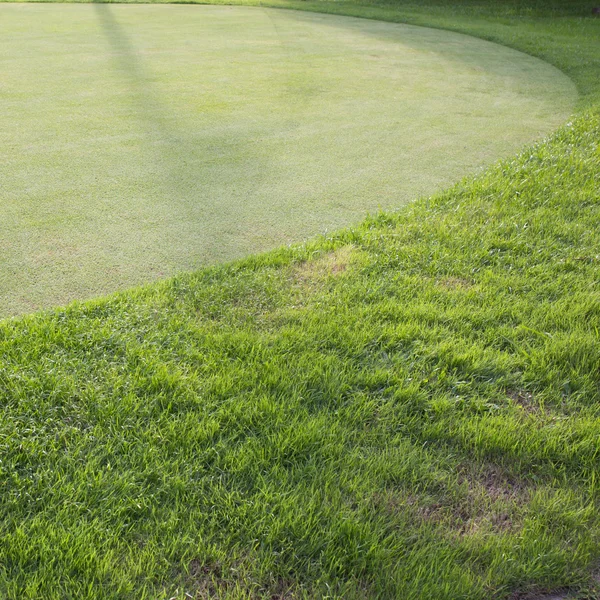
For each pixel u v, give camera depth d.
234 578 1.78
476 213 4.13
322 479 2.10
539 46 10.43
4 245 3.63
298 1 15.79
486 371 2.67
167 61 8.65
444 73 8.61
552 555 1.87
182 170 4.89
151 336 2.77
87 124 5.88
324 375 2.58
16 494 1.97
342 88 7.60
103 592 1.71
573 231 3.87
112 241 3.74
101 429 2.25
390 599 1.74
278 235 3.92
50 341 2.70
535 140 5.93
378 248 3.66
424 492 2.09
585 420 2.40
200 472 2.12
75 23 11.62
